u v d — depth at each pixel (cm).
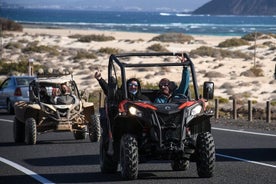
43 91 2536
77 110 2508
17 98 3841
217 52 10706
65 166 1870
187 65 1666
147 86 5309
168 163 1897
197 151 1598
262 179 1595
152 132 1569
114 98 1692
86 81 6488
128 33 19762
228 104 4419
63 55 10856
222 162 1911
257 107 4138
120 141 1634
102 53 11069
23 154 2159
